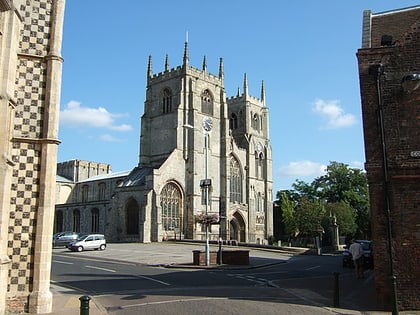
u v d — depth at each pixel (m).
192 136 95.00
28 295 17.53
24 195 18.19
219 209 98.00
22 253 17.83
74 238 75.38
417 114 19.39
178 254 55.00
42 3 19.53
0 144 16.00
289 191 123.31
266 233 112.81
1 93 16.17
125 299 21.36
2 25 16.61
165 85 100.25
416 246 18.44
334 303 19.23
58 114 19.11
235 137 115.00
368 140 19.72
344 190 112.62
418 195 18.75
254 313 17.64
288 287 26.09
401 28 23.23
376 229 18.98
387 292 18.44
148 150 100.00
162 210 87.62
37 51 19.17
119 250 62.62
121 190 89.75
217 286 26.62
